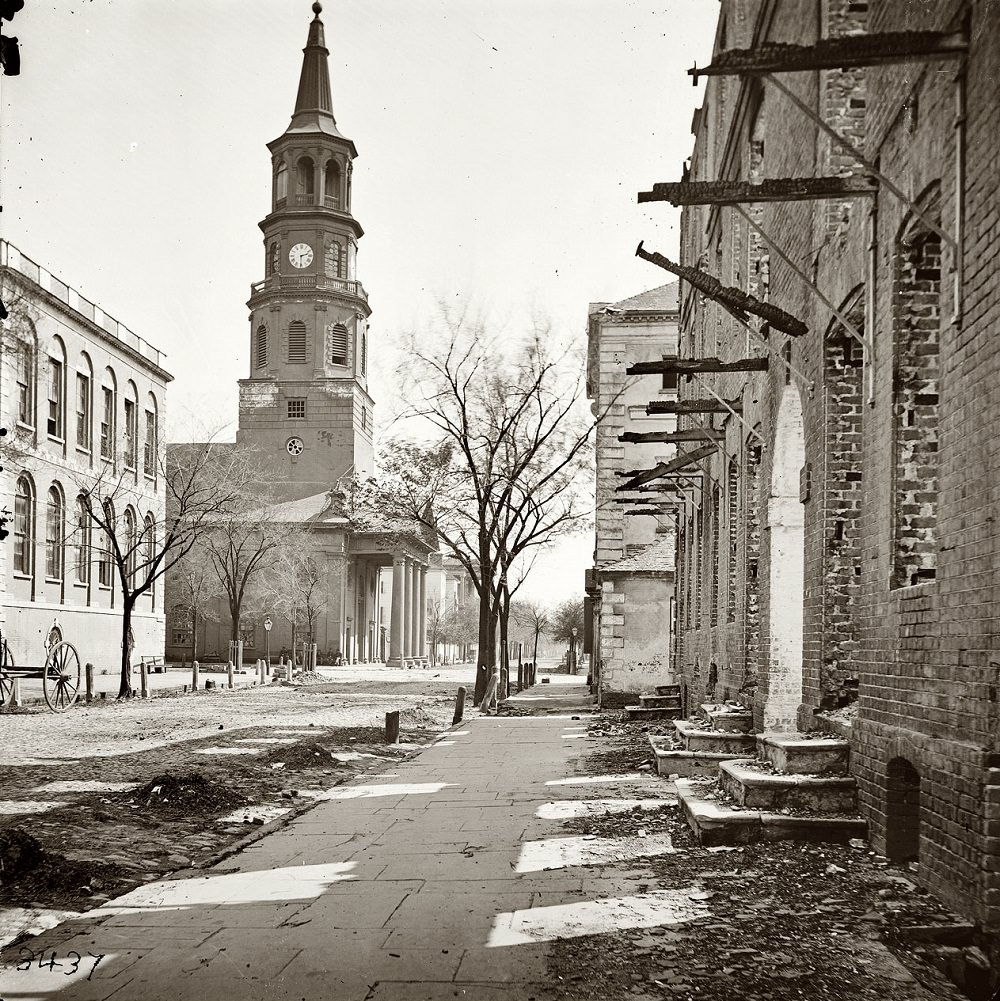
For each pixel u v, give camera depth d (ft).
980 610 20.77
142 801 39.81
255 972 19.42
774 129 43.55
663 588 104.32
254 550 229.25
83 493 134.82
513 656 350.23
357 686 153.69
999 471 20.04
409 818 35.65
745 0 56.90
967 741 21.26
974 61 21.54
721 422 57.62
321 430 281.33
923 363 27.02
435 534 119.55
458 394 112.88
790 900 22.54
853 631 34.35
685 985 17.95
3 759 55.93
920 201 25.27
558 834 31.55
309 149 283.59
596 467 118.21
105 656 164.04
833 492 34.47
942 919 20.70
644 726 70.90
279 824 35.12
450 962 19.66
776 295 43.09
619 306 112.78
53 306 143.95
